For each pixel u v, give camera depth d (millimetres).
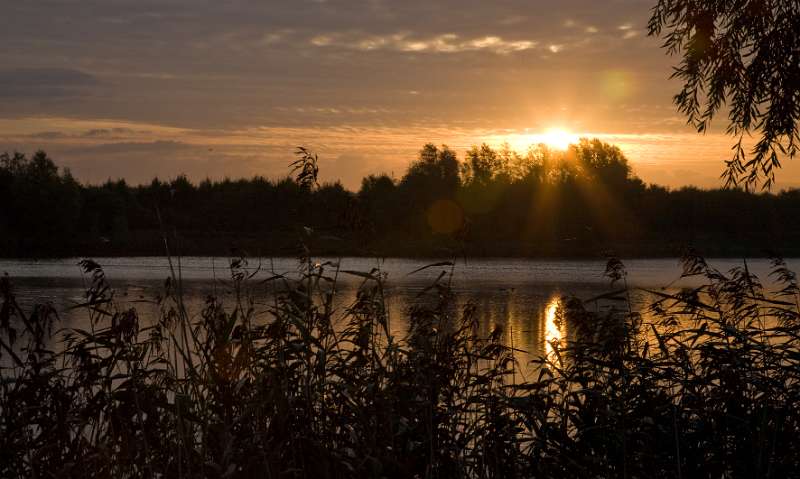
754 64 8305
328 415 5457
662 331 8492
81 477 5242
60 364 7680
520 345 16266
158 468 5281
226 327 5492
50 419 5598
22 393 5664
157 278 42594
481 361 8234
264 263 39406
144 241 68062
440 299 6215
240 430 5141
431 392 5484
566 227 71438
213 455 5207
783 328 6023
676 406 5660
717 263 53469
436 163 79188
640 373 5852
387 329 5746
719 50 8391
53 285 38562
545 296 34844
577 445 5652
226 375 5406
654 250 64562
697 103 8805
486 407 5723
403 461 5227
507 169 80250
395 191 64312
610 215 70500
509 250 69000
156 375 5707
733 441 5574
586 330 7070
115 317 5742
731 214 60781
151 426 5387
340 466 5164
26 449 5465
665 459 5469
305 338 5398
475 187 77750
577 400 5883
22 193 74938
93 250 69062
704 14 8320
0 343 5852
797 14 8070
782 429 5512
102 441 5277
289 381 5480
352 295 21469
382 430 5219
